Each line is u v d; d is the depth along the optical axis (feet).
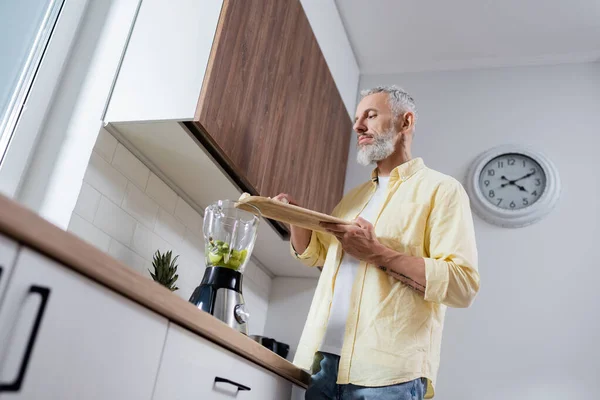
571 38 11.06
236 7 6.80
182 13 6.72
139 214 7.09
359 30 11.75
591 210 10.11
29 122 6.07
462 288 5.22
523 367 9.36
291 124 8.41
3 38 5.98
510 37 11.27
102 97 6.44
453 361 9.68
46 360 2.81
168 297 3.61
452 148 11.28
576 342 9.30
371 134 6.43
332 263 5.97
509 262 10.09
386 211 5.92
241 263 5.73
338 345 5.47
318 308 5.85
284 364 5.27
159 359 3.65
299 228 6.54
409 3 10.94
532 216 10.20
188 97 6.19
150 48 6.61
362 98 6.79
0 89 5.93
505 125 11.21
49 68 6.35
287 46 8.32
